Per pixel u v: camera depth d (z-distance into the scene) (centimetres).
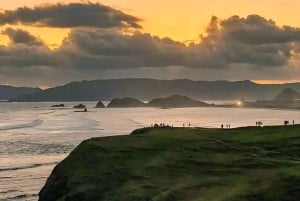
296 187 5278
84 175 7425
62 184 7681
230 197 5281
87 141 8525
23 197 9044
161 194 5866
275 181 5528
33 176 11219
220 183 5972
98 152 7919
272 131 9456
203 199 5422
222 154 7362
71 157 8112
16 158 14188
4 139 19825
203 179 6238
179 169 6775
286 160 6975
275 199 5131
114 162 7450
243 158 7031
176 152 7506
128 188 6444
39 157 14388
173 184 6284
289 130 9456
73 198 6988
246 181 5797
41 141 18962
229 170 6488
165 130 9712
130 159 7500
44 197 7888
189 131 9481
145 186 6397
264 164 6631
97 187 6944
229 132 9462
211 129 10069
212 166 6738
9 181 10600
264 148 7900
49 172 11744
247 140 8475
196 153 7419
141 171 6900
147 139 8412
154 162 7156
